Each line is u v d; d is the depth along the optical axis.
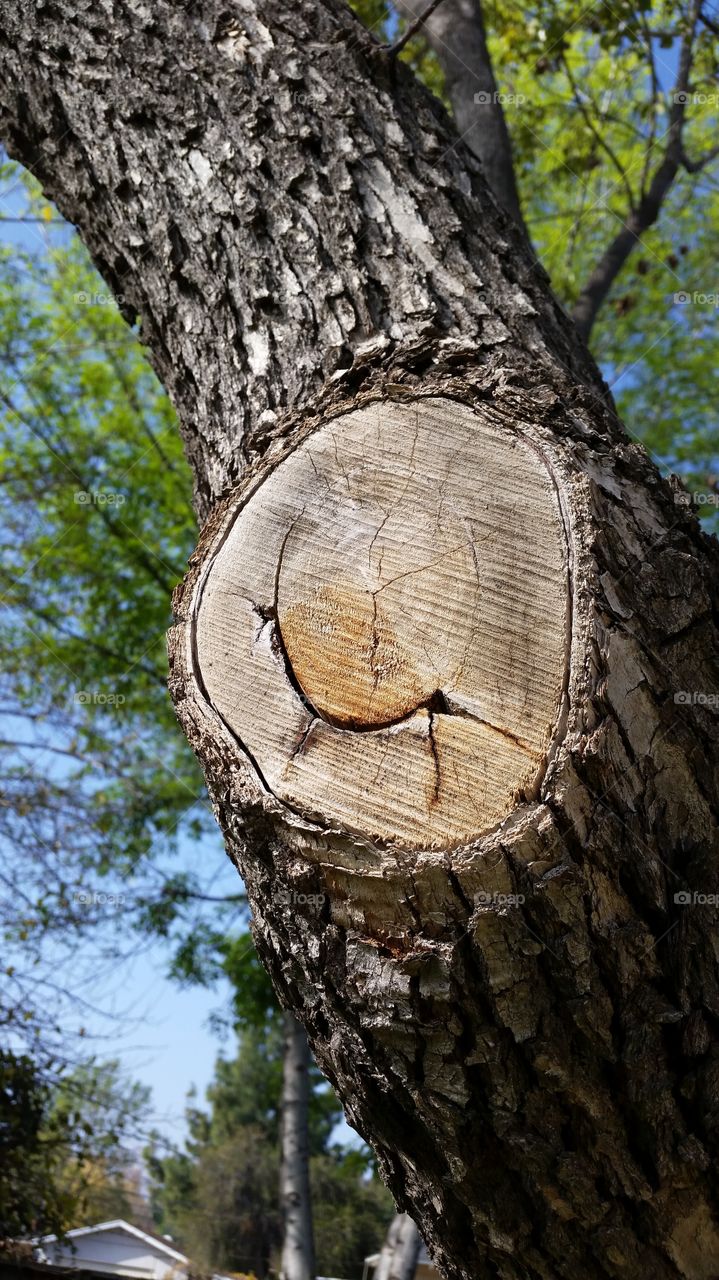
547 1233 0.65
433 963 0.62
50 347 3.97
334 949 0.65
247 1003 3.01
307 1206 2.70
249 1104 9.02
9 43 1.01
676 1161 0.64
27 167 1.05
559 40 2.57
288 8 0.96
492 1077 0.63
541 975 0.62
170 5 0.97
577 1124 0.64
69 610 3.82
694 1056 0.64
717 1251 0.65
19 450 3.96
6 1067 2.40
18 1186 2.38
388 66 0.93
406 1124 0.67
